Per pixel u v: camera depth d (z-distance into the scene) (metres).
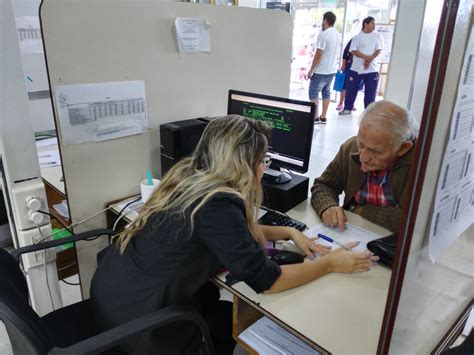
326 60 5.13
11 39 1.35
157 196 1.20
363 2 6.33
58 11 1.44
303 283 1.16
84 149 1.66
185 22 1.83
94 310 1.25
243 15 2.09
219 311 1.48
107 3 1.55
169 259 1.11
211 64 2.02
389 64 2.55
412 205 0.55
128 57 1.68
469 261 0.92
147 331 1.01
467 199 0.77
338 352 0.93
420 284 0.69
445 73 0.49
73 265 2.24
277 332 1.20
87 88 1.59
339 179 1.77
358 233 1.49
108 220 1.82
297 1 6.89
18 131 1.46
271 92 2.42
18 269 1.24
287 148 1.68
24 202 1.53
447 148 0.59
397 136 1.38
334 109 6.52
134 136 1.81
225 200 1.07
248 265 1.06
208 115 2.10
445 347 0.92
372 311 1.07
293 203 1.71
